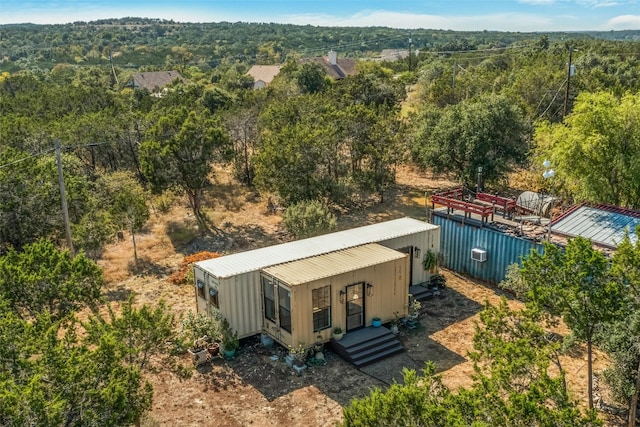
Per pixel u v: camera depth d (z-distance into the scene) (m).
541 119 36.09
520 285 15.73
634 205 21.78
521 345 8.67
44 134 30.95
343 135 30.22
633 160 20.83
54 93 44.34
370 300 15.95
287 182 26.66
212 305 15.56
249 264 16.00
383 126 31.36
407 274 16.66
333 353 15.52
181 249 24.59
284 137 27.89
